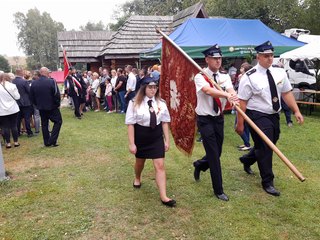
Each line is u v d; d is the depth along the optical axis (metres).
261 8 26.64
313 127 8.81
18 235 3.48
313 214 3.77
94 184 4.86
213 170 4.15
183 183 4.79
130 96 11.40
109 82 12.97
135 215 3.85
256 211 3.86
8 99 7.19
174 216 3.80
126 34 16.52
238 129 4.45
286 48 11.43
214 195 4.32
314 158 5.94
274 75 4.22
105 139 7.90
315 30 24.31
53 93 7.06
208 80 4.02
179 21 16.44
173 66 4.63
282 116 10.59
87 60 18.83
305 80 13.42
